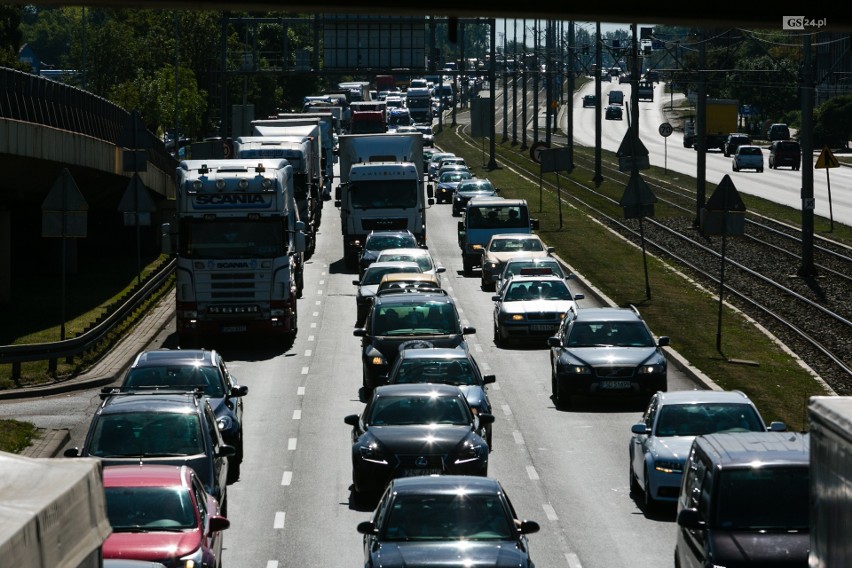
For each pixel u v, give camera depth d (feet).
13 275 406.21
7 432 182.91
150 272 411.13
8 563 42.04
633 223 487.61
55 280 393.70
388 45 645.92
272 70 648.79
